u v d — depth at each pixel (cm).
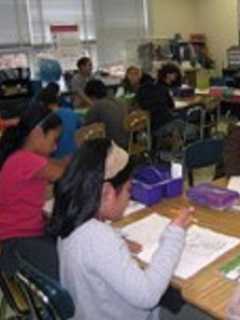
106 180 127
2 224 203
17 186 201
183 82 662
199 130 531
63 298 133
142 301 117
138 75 593
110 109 437
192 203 199
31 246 187
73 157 131
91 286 122
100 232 122
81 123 435
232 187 212
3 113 480
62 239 128
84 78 617
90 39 757
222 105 597
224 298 124
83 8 740
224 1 808
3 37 671
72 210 124
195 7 848
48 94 345
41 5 698
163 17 816
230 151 244
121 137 438
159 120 494
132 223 178
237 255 148
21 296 177
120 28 782
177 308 161
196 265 143
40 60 664
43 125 212
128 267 119
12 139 213
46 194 204
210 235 164
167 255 127
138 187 198
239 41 798
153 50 752
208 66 805
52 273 156
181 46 772
